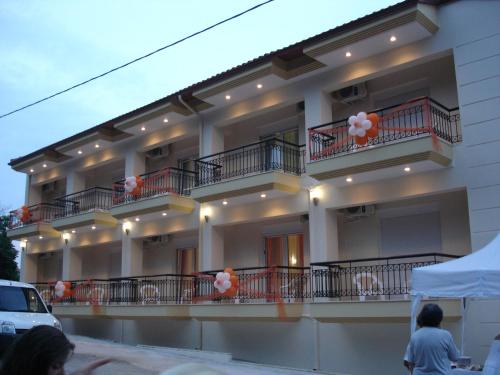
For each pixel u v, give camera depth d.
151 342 20.64
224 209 19.11
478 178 13.41
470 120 13.71
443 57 14.77
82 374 2.95
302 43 15.89
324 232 16.11
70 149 24.70
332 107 17.45
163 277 21.94
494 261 9.45
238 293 17.22
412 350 6.97
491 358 7.86
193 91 18.86
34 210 27.70
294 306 15.97
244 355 17.38
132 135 22.88
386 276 15.30
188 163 22.02
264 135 19.27
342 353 15.02
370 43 14.91
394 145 13.88
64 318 24.86
